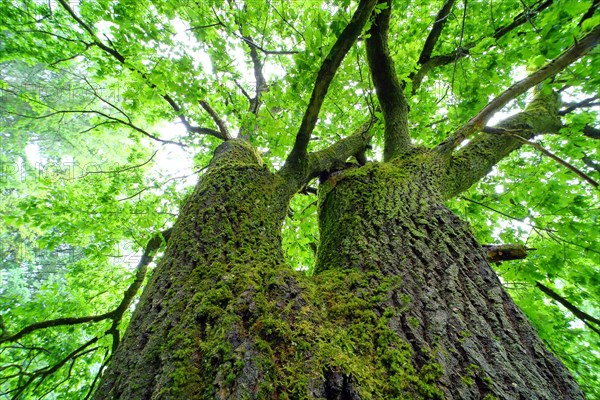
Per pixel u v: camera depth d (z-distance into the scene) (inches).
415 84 141.6
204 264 52.4
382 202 72.7
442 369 37.7
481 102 108.0
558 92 127.1
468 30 146.0
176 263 54.9
